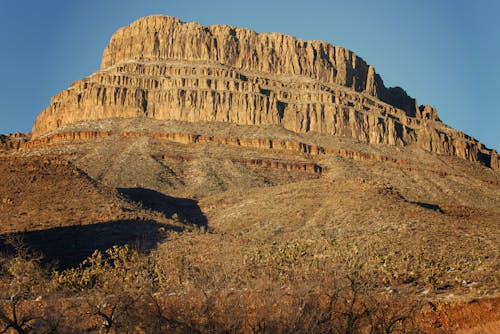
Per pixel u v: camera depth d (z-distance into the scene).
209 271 57.50
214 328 43.03
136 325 42.94
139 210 106.69
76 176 110.62
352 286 44.84
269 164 199.88
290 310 43.44
